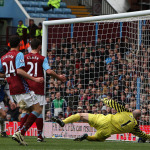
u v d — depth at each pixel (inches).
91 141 689.0
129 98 879.7
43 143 620.1
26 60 626.5
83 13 1908.2
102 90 950.4
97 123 655.8
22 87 568.1
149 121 829.2
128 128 653.9
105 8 1847.9
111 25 1168.8
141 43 921.5
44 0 1934.1
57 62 999.6
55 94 944.9
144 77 895.1
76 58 1031.0
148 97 856.3
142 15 731.4
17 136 549.3
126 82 903.1
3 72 592.1
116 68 967.0
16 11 1733.5
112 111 861.8
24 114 657.6
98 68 1000.9
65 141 687.1
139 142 697.6
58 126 812.0
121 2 1934.1
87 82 990.4
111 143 654.5
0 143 602.2
